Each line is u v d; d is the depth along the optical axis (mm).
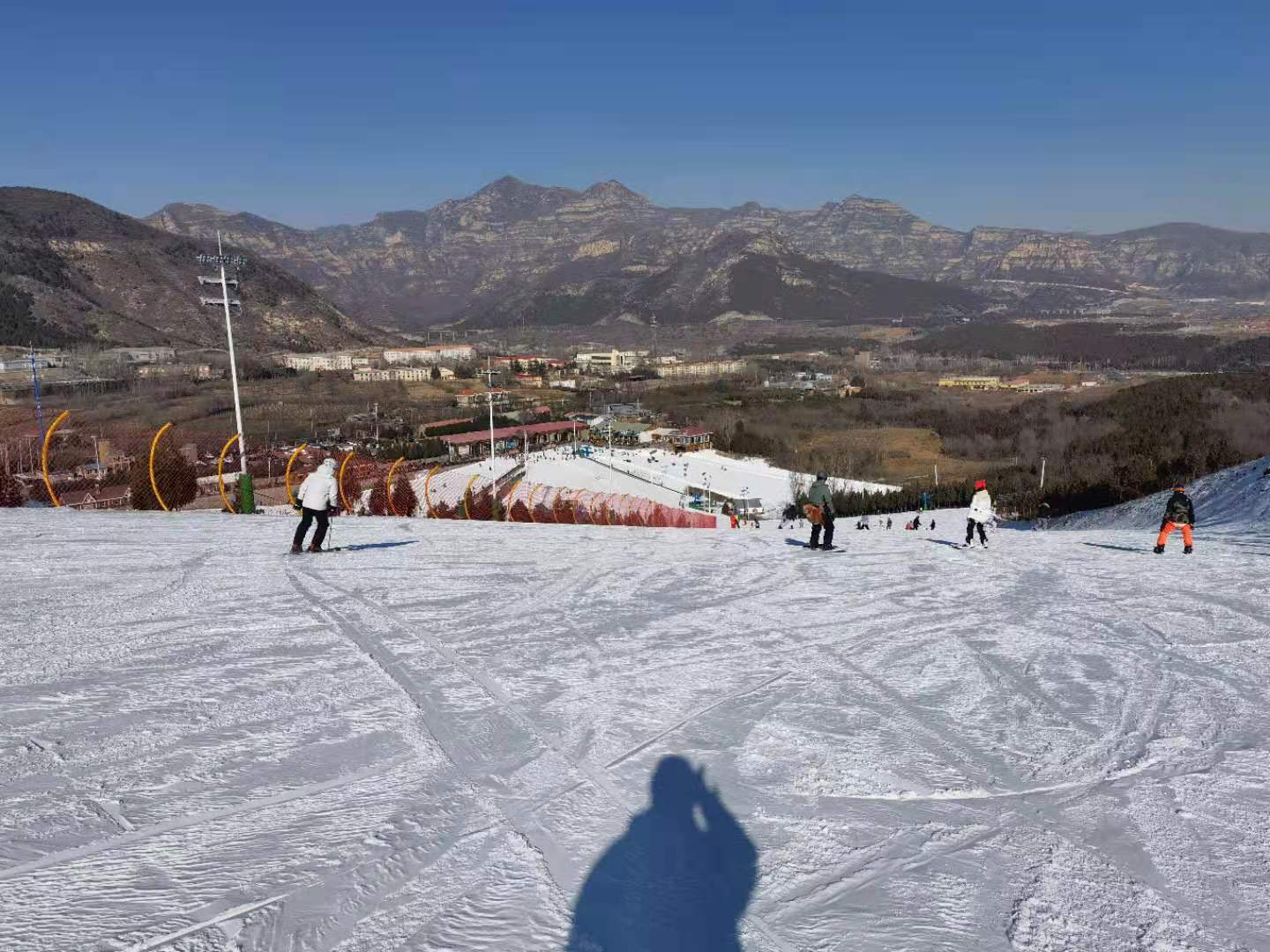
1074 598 9688
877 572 11406
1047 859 3656
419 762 4566
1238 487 33125
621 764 4621
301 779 4297
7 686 5762
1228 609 9078
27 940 2822
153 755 4566
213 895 3166
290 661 6516
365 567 11078
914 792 4344
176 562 11164
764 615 8578
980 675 6531
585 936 2979
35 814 3820
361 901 3158
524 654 6891
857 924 3127
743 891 3340
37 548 12070
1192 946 3029
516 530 16719
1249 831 3953
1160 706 5809
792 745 4977
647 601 9219
